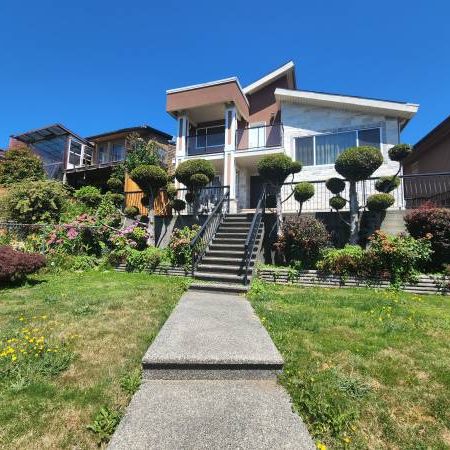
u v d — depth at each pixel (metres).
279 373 2.93
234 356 2.99
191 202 11.27
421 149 14.16
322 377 2.81
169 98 14.51
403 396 2.55
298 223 7.79
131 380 2.73
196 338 3.53
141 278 7.78
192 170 10.09
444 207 8.13
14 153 19.14
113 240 9.96
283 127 13.29
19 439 2.04
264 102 15.86
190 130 16.27
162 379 2.88
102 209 11.88
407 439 2.10
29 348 3.32
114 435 2.04
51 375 2.82
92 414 2.29
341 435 2.12
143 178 9.94
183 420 2.22
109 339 3.65
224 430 2.12
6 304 5.18
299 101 13.21
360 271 6.87
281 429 2.14
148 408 2.37
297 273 7.19
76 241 10.08
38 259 7.09
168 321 4.21
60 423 2.20
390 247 6.61
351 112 12.54
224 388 2.72
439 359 3.19
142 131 19.72
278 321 4.29
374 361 3.14
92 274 8.32
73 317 4.46
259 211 8.61
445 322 4.34
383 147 11.84
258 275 7.48
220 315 4.59
